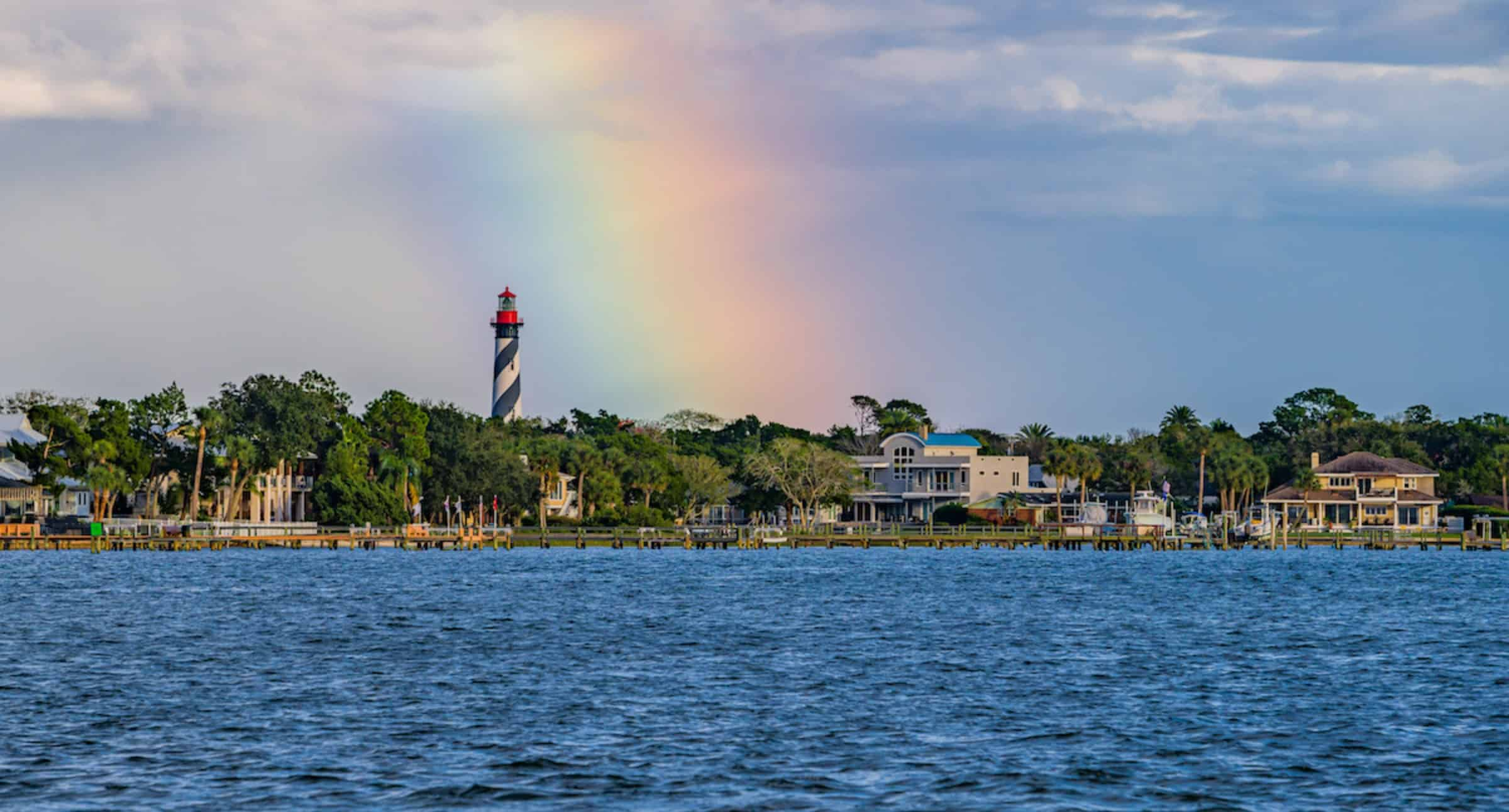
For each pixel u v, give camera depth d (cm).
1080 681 5384
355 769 3916
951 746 4212
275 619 7769
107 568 12688
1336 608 8588
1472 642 6675
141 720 4559
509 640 6762
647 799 3644
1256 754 4112
